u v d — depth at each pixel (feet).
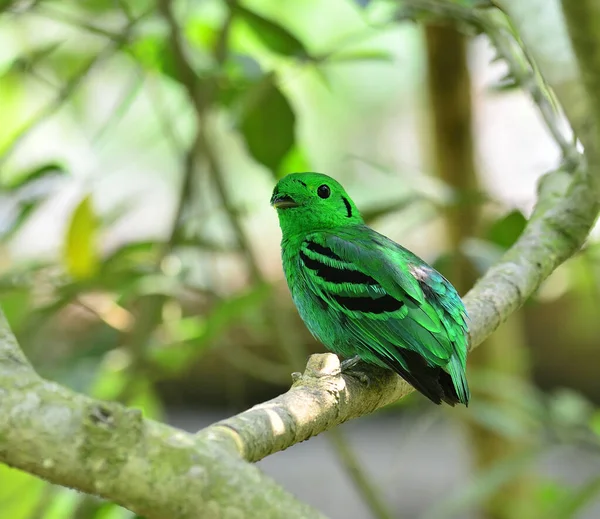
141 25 38.78
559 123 29.50
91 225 34.37
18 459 14.19
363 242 28.30
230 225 39.65
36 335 39.04
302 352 38.88
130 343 37.17
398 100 63.21
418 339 25.17
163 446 14.20
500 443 44.19
